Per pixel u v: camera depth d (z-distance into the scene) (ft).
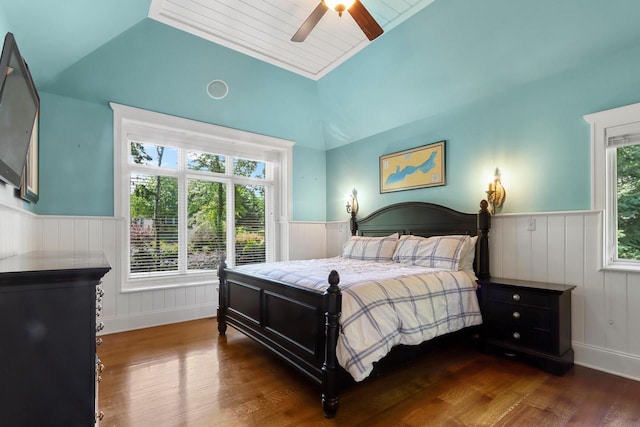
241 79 12.34
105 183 11.21
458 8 8.86
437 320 8.11
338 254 16.61
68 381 3.34
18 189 7.12
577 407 6.55
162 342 10.27
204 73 11.63
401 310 7.38
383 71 11.85
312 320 7.02
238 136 14.23
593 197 8.55
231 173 14.82
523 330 8.66
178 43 10.39
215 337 10.77
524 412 6.39
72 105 10.65
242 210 15.20
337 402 6.28
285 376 7.96
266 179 16.02
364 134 15.21
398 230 13.48
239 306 10.12
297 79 13.19
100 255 5.80
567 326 8.43
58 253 6.57
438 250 10.48
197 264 13.67
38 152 9.62
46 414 3.25
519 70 9.67
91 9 7.37
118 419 6.11
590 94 8.66
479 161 11.16
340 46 11.11
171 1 8.91
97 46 9.36
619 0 7.23
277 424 6.01
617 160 8.45
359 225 15.26
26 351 3.18
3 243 6.08
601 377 7.86
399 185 13.78
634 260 8.16
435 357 9.16
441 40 9.91
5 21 6.01
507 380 7.73
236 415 6.29
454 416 6.26
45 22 6.97
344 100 14.02
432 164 12.55
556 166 9.30
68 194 10.57
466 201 11.52
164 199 12.96
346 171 16.40
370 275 8.39
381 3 9.05
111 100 11.17
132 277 12.03
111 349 9.64
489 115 10.90
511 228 10.15
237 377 7.88
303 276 8.24
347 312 6.57
